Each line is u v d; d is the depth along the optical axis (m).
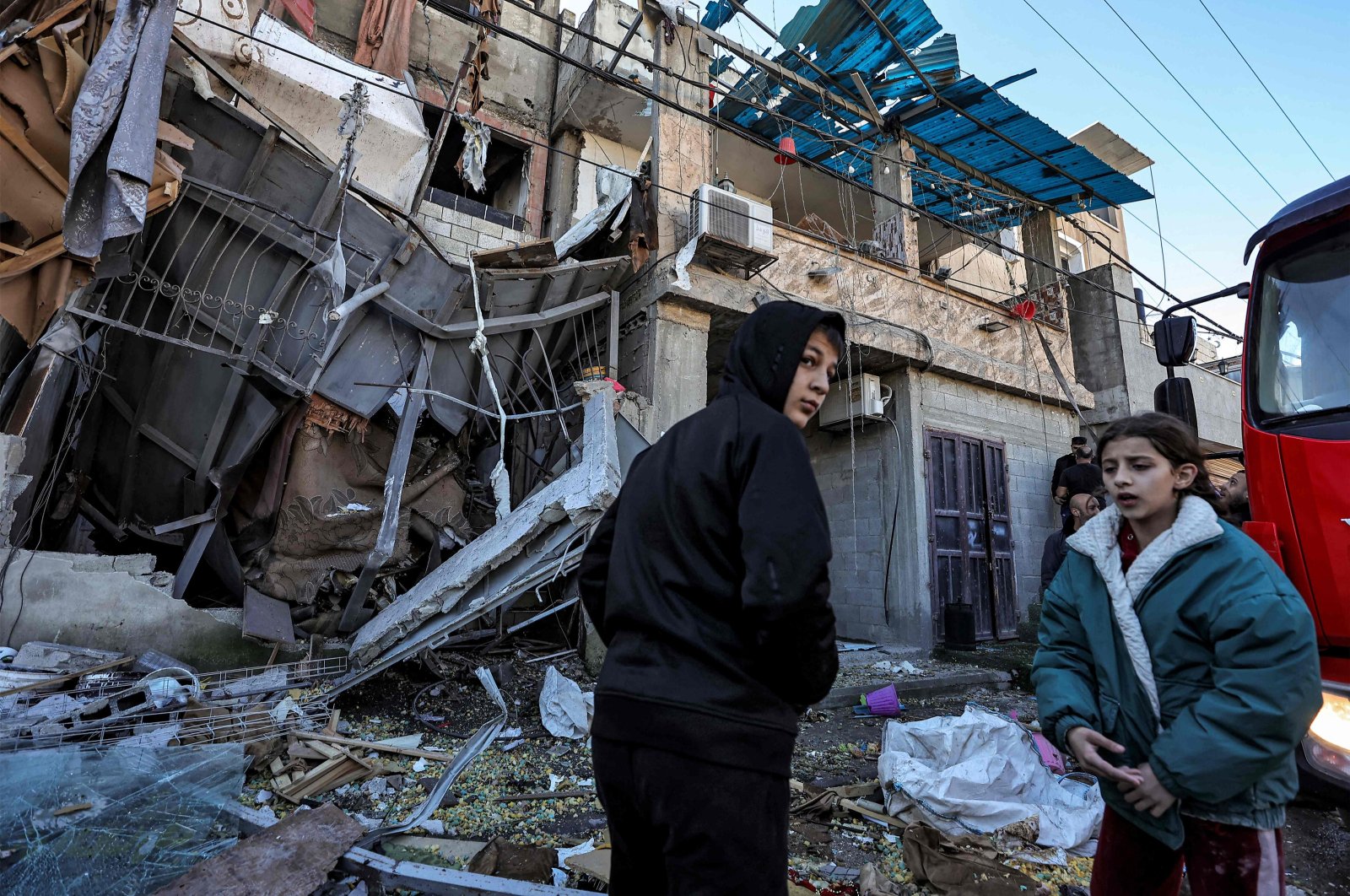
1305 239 3.34
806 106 8.78
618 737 1.04
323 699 4.34
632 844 1.11
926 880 2.47
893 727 3.38
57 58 3.55
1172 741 1.32
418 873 2.20
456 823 2.92
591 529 3.54
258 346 4.99
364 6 7.93
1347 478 2.62
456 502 6.50
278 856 2.19
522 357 6.85
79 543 5.73
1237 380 13.82
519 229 8.55
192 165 4.64
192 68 4.54
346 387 5.47
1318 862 2.87
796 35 7.71
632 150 9.86
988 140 8.77
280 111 5.98
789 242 7.50
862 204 11.84
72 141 3.31
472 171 5.76
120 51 3.43
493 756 3.81
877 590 8.22
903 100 8.46
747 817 0.97
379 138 6.36
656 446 1.28
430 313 5.72
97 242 3.38
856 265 7.96
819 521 1.00
